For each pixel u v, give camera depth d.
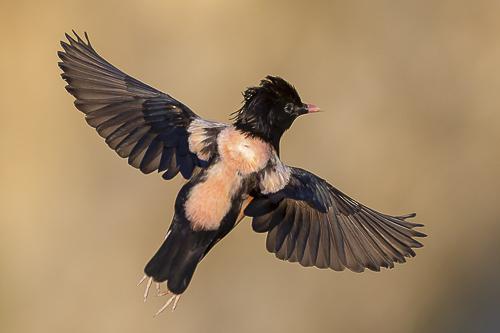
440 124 16.20
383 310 15.55
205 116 15.77
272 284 15.23
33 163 15.56
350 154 15.84
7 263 15.22
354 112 16.03
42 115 15.77
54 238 15.36
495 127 16.19
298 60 16.06
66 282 15.16
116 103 8.20
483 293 15.88
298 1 16.11
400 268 15.77
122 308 15.09
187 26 15.99
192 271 7.43
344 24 16.23
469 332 15.65
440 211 16.00
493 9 16.39
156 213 15.34
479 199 16.06
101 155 15.62
